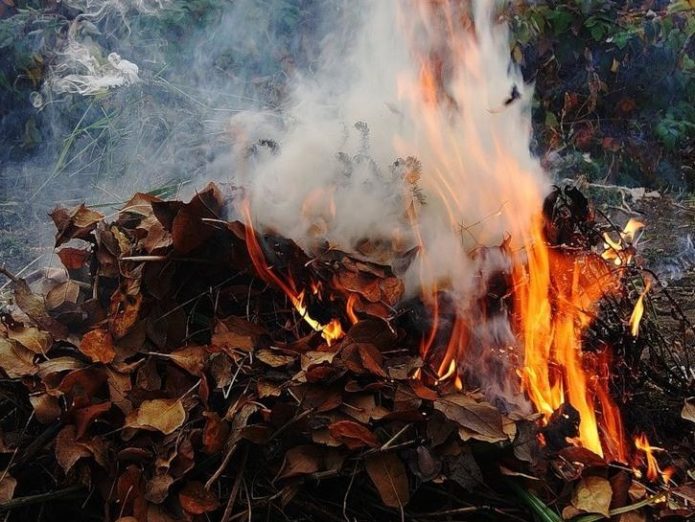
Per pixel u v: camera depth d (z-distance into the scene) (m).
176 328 1.50
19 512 1.37
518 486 1.34
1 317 1.55
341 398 1.35
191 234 1.47
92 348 1.40
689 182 4.30
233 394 1.39
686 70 4.45
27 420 1.42
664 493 1.35
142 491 1.28
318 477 1.30
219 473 1.29
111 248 1.55
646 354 1.96
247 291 1.55
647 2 4.78
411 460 1.31
